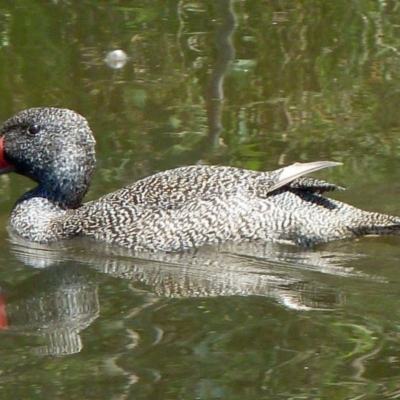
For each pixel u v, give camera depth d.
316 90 18.08
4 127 13.98
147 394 9.18
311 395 9.09
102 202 13.38
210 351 9.96
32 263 12.76
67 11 21.80
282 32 20.64
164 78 18.70
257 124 16.69
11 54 19.88
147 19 21.50
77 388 9.36
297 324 10.52
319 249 12.47
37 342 10.46
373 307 10.91
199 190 12.88
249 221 12.62
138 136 16.28
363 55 19.56
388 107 17.27
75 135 13.77
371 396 9.05
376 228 12.70
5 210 14.47
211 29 20.91
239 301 11.20
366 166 15.13
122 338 10.38
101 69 19.17
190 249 12.64
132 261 12.58
